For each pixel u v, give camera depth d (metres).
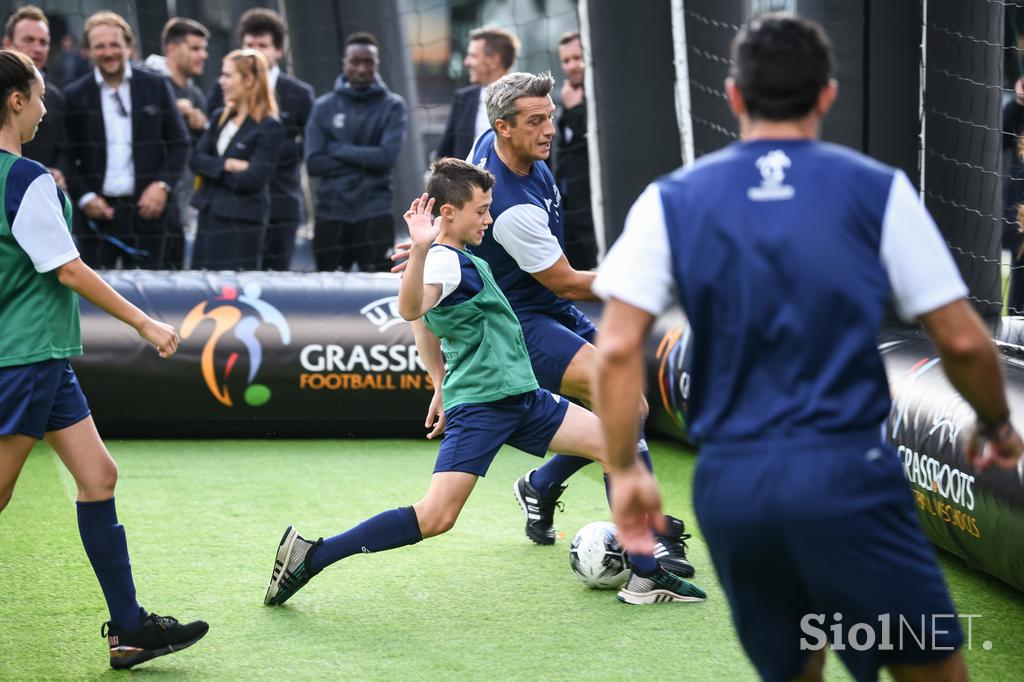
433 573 6.22
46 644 5.21
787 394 3.01
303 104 11.33
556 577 6.16
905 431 6.48
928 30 8.82
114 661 4.91
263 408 9.40
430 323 5.65
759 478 2.99
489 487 8.03
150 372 9.27
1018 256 8.80
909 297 3.01
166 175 10.95
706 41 10.33
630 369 3.03
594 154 11.15
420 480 8.25
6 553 6.48
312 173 10.96
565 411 5.86
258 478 8.27
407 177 15.10
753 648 3.28
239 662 5.03
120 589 4.86
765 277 2.99
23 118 4.58
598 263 11.41
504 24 21.41
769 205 3.03
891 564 3.01
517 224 5.87
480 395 5.56
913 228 2.99
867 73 8.93
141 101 10.77
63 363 4.76
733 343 3.04
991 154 8.92
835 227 2.99
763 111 3.14
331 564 5.92
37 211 4.47
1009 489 5.50
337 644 5.23
